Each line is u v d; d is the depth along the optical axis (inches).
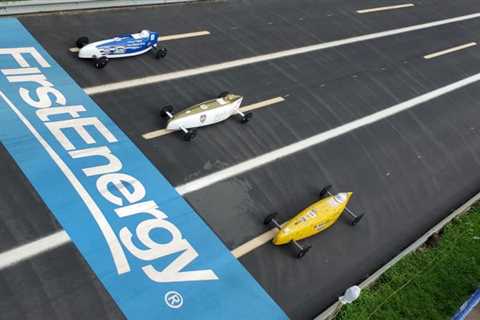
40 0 713.0
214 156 597.6
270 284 482.6
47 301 401.7
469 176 730.2
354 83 837.8
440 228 602.5
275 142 654.5
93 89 627.2
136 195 513.3
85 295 414.3
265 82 760.3
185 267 464.8
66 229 456.4
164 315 421.7
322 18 1010.7
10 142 520.1
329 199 559.8
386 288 514.3
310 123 711.1
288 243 526.3
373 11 1120.2
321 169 641.6
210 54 774.5
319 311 476.4
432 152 748.6
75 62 658.8
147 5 834.8
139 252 461.4
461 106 884.0
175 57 738.2
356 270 533.0
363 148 702.5
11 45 649.0
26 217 454.6
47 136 541.3
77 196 488.7
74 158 527.5
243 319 443.2
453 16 1241.4
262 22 917.2
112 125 586.2
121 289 427.5
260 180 590.9
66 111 581.6
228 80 733.9
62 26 716.7
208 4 908.0
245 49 820.0
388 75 895.7
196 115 604.4
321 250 540.7
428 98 871.7
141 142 577.6
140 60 706.2
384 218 609.9
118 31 748.6
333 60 882.1
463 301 529.0
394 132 757.9
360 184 644.1
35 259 425.7
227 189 561.9
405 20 1133.1
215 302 446.6
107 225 473.1
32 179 490.3
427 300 517.3
